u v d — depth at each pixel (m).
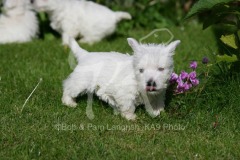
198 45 11.61
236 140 6.63
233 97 7.55
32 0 12.82
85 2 12.44
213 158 6.08
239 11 7.55
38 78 9.13
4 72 9.57
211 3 7.27
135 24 13.94
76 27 12.14
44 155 6.08
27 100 7.77
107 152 6.15
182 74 7.85
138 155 6.08
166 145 6.43
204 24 8.05
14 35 12.62
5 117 7.22
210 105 7.55
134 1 14.42
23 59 10.63
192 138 6.68
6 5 12.73
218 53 10.26
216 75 8.13
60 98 8.09
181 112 7.48
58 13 12.09
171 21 14.35
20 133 6.69
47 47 11.86
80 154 6.08
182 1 15.20
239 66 8.03
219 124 7.03
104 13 12.25
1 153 6.11
